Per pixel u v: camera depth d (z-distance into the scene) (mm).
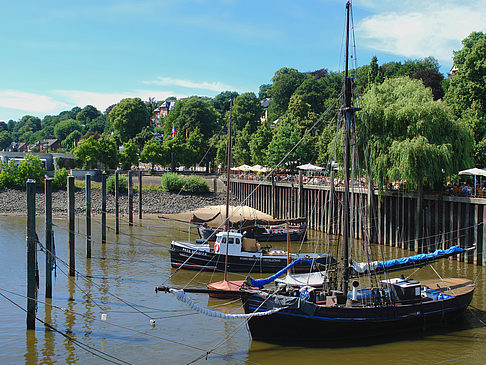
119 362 21000
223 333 24844
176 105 156375
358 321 23812
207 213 72562
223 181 101812
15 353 21797
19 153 109688
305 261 39344
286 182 73812
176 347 22797
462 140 46656
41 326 25359
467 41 78875
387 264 28938
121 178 88875
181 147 119062
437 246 44156
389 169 46156
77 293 31734
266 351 22547
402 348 23125
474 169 44094
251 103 145250
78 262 41594
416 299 25656
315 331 23578
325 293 26078
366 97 49375
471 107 59125
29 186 24234
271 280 27578
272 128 114562
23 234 55812
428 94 47969
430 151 43844
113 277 36469
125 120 146500
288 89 146000
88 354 21828
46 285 29812
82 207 79750
